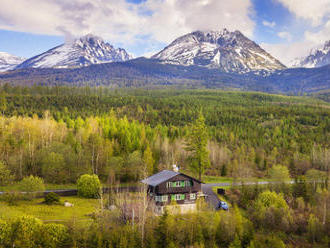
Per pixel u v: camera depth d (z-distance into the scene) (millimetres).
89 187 87625
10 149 114750
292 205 89375
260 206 81812
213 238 64688
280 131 199375
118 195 77375
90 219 64188
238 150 155875
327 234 74625
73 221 61250
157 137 147250
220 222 67562
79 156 110812
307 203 90875
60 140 132375
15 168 105875
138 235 59562
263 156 147625
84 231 58406
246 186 93188
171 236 61625
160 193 78750
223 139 178750
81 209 74938
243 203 87312
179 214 70188
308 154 158500
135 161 109062
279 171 112125
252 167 140000
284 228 76500
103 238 57688
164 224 61969
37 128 134375
